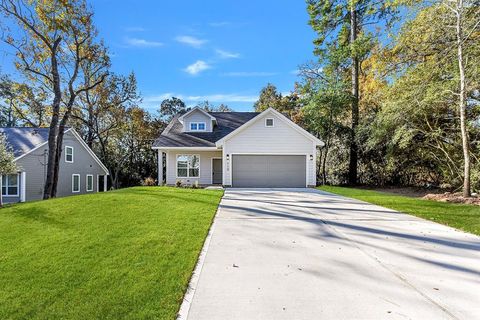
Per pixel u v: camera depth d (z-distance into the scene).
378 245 5.14
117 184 29.20
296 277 3.76
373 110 20.25
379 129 15.98
